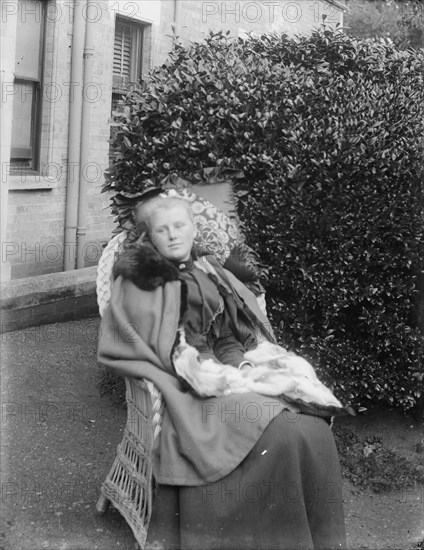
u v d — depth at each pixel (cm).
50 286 543
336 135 346
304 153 345
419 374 369
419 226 362
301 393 274
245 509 258
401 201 361
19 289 520
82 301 569
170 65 393
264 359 296
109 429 385
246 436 259
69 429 380
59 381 437
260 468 258
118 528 302
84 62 638
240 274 340
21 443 361
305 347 363
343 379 370
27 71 617
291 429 262
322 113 353
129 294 291
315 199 352
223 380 268
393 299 377
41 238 626
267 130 346
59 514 308
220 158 348
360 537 306
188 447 257
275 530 260
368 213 357
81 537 293
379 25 1380
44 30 621
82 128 645
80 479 336
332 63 384
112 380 430
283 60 390
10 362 455
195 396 269
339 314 370
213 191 351
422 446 380
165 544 260
